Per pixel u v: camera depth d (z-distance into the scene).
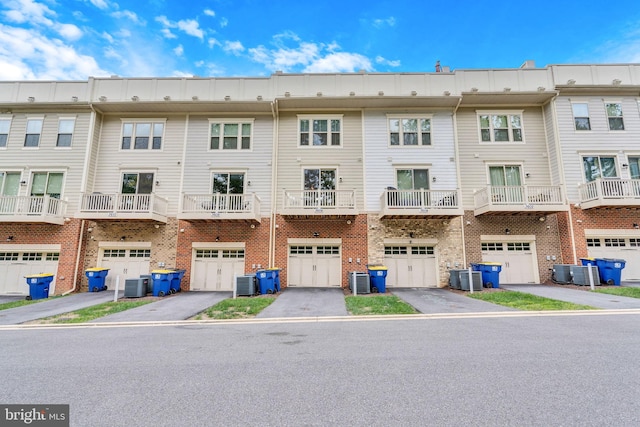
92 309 9.85
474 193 14.63
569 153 14.55
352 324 7.40
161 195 14.84
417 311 8.80
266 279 12.55
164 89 15.86
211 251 14.59
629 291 10.99
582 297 10.20
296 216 14.23
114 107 15.06
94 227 14.54
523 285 13.59
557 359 4.66
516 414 3.06
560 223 14.34
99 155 15.20
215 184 15.07
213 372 4.33
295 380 4.00
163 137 15.37
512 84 15.53
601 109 14.95
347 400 3.41
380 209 14.58
